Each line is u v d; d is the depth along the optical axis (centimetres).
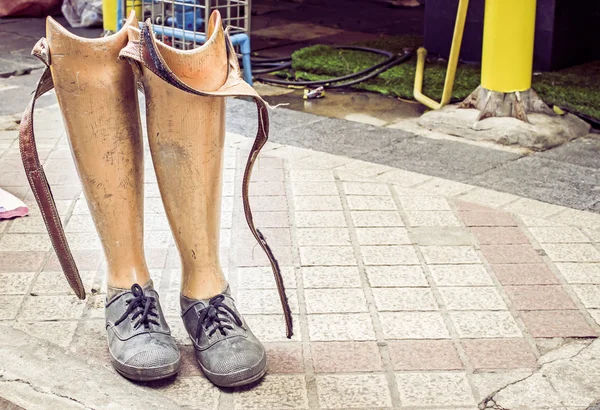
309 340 221
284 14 761
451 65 436
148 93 189
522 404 193
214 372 197
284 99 481
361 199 317
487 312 236
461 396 196
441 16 544
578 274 259
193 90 180
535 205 315
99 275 255
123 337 204
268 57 587
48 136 390
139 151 204
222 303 208
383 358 212
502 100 407
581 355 213
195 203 200
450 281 254
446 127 411
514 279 255
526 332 225
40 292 245
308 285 250
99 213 205
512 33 396
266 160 358
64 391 196
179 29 473
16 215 296
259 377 200
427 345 219
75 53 186
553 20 497
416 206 312
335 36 664
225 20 513
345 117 444
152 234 284
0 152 367
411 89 484
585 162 370
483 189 331
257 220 296
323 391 198
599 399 195
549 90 455
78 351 214
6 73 514
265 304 239
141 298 208
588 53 534
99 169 198
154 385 200
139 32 193
